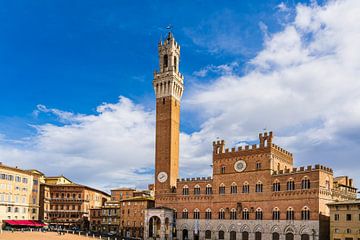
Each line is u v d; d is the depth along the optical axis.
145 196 191.88
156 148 171.88
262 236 134.62
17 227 167.62
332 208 115.38
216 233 147.88
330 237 114.81
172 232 157.50
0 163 169.88
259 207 137.50
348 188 146.12
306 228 123.06
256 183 140.00
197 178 158.25
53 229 173.75
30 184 183.00
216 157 154.38
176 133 174.00
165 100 173.75
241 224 141.25
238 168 146.50
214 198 151.38
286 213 129.62
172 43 177.38
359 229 107.19
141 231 168.88
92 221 197.38
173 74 173.25
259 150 141.50
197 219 154.38
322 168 124.56
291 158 153.50
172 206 162.38
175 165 170.50
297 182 128.38
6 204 167.25
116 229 188.50
